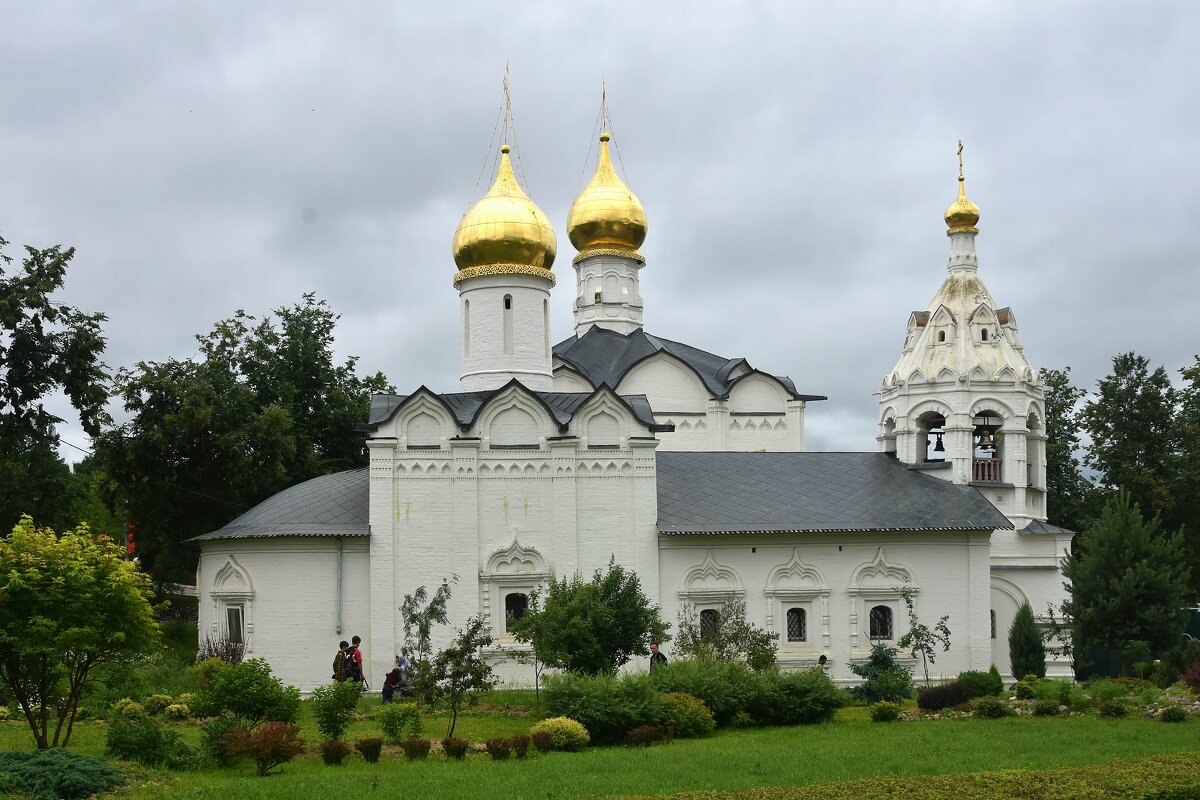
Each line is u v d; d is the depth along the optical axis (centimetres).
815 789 2352
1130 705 3672
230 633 4581
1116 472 7488
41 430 5084
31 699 3039
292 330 6662
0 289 4841
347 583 4538
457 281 5022
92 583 2692
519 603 4575
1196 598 7581
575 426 4644
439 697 3297
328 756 2811
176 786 2478
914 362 5406
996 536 5300
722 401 5741
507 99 5147
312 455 6381
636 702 3234
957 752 2873
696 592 4650
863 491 4966
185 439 5850
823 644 4719
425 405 4588
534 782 2509
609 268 6278
